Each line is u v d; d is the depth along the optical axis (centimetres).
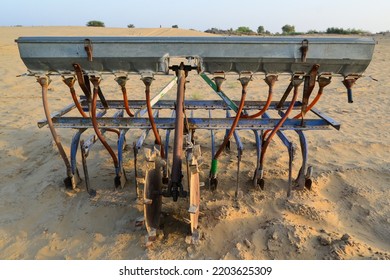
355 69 324
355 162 480
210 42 313
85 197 390
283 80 1189
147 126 365
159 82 1128
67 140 566
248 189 400
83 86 342
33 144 556
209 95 934
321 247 297
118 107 470
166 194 312
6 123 672
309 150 527
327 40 310
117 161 400
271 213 354
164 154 386
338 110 778
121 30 3409
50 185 412
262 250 300
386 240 323
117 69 330
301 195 387
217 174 435
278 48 313
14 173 457
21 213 366
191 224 299
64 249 312
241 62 320
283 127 366
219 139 563
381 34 4397
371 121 693
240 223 336
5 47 1784
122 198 387
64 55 322
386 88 1014
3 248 316
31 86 1038
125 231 330
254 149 521
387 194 396
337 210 369
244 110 466
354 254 288
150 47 316
